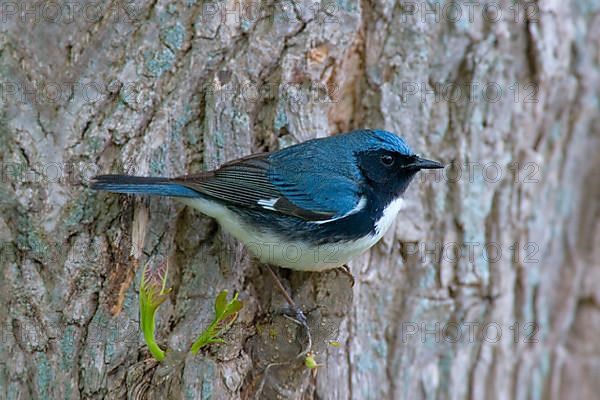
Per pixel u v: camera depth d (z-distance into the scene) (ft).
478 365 43.14
